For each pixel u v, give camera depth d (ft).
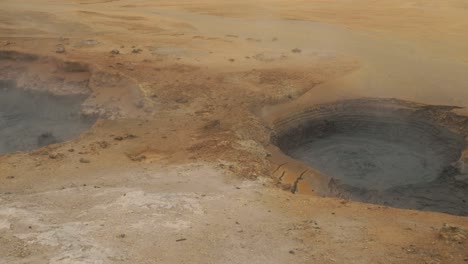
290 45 86.48
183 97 59.98
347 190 49.73
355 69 71.72
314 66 73.00
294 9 124.26
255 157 45.32
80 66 70.08
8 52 75.20
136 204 33.50
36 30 96.89
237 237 29.40
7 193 36.65
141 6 128.36
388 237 29.94
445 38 90.99
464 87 63.77
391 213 34.19
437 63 74.43
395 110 59.16
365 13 117.19
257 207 34.19
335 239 29.55
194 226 30.60
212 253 27.53
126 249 27.50
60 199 34.65
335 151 58.49
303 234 30.07
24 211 32.40
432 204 47.55
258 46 85.35
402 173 54.13
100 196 35.19
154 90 61.52
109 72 66.39
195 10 122.72
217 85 64.13
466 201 46.96
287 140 56.95
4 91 71.92
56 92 67.51
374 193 49.88
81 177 40.11
